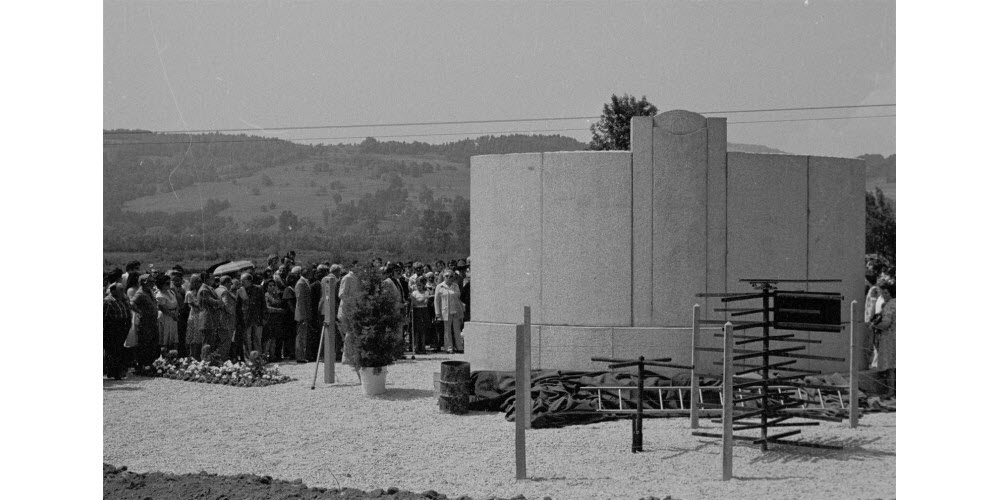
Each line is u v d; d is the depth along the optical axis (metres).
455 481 10.00
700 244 14.36
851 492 9.27
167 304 18.97
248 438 12.44
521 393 10.02
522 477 9.98
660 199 14.37
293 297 20.61
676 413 12.94
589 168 14.56
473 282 15.46
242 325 19.34
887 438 11.77
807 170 15.05
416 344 22.14
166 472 10.71
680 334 14.23
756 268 14.64
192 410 14.44
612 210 14.48
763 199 14.71
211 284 19.28
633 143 14.45
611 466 10.48
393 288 15.83
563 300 14.64
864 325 15.55
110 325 17.38
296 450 11.70
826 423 12.80
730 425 9.81
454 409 13.84
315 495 9.39
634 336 14.29
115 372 17.47
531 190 14.86
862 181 15.69
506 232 15.04
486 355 15.10
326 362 17.08
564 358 14.52
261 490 9.66
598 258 14.51
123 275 19.64
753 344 14.52
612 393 13.59
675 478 9.89
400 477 10.24
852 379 12.49
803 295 11.07
